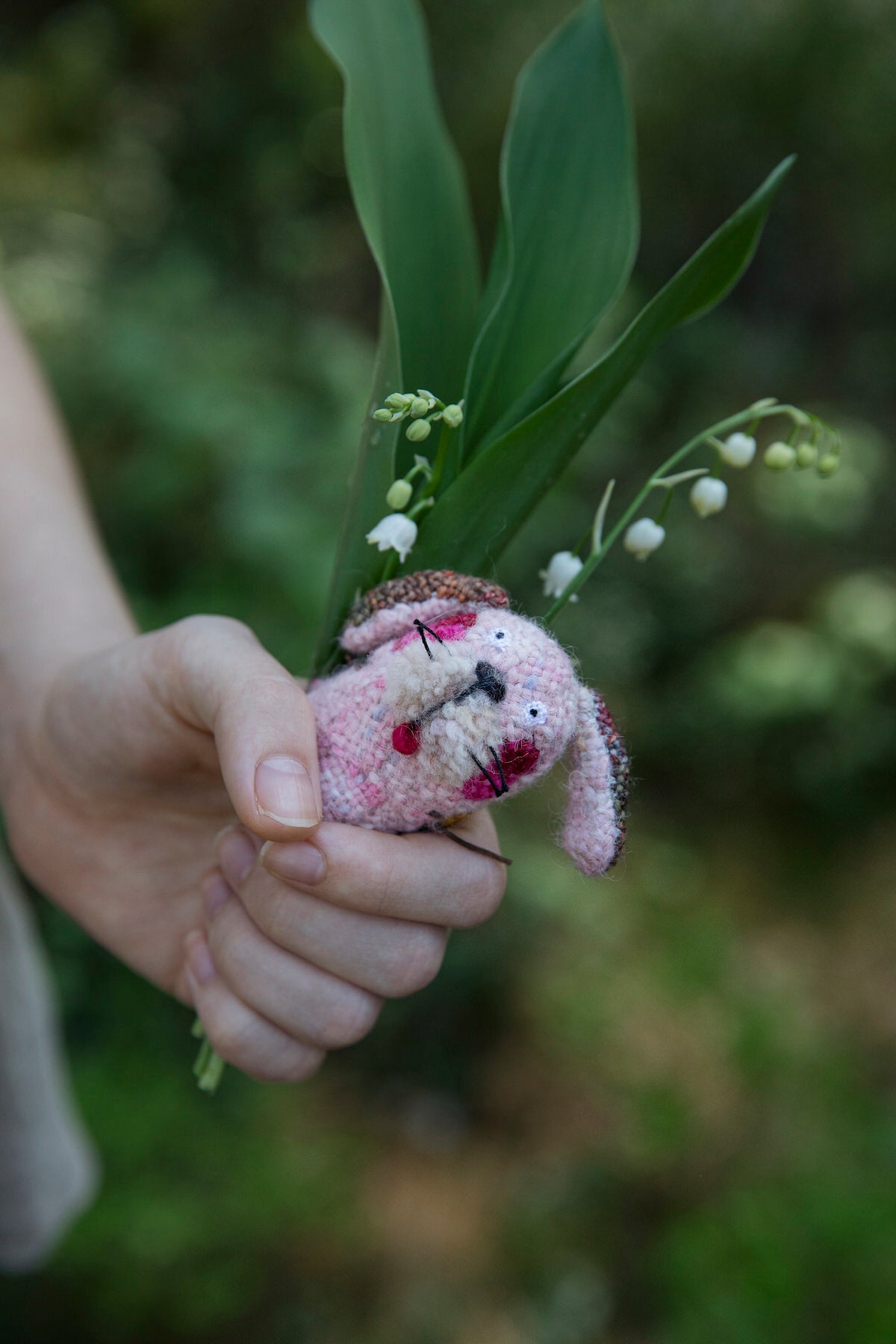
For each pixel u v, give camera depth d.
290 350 1.23
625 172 0.36
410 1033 1.11
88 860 0.43
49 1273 0.78
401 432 0.36
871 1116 1.07
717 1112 1.08
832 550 1.67
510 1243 0.95
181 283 1.25
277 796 0.32
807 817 1.55
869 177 1.89
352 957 0.36
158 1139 0.87
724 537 1.64
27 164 1.57
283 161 1.86
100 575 0.45
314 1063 0.38
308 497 0.95
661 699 1.60
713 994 1.21
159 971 0.43
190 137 1.82
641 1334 0.88
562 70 0.37
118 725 0.39
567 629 1.48
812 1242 0.88
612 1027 1.15
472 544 0.35
